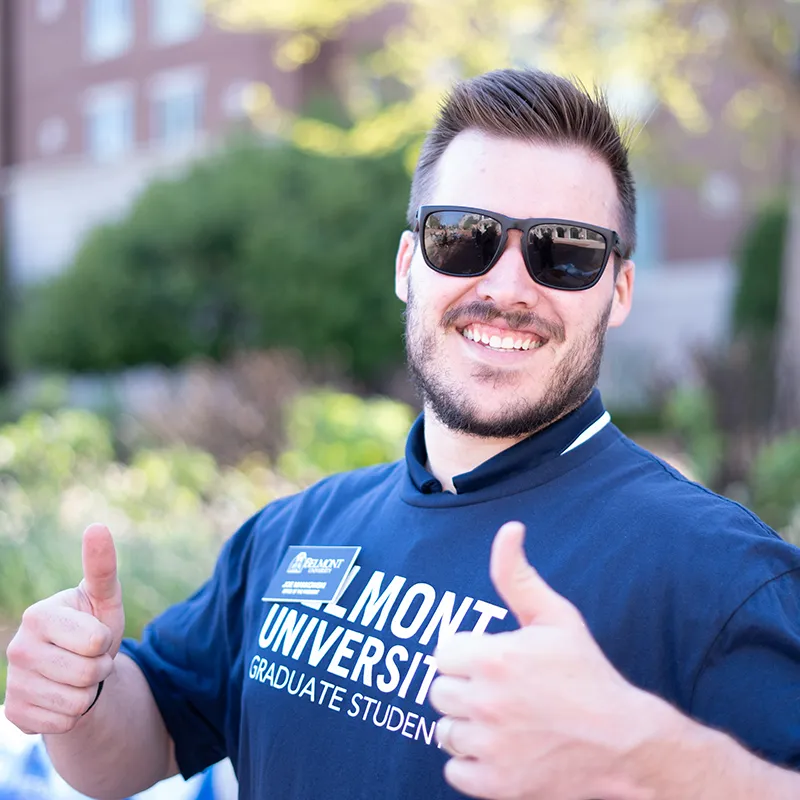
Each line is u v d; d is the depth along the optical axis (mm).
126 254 15109
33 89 20453
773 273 14938
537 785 967
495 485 1413
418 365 1535
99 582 1390
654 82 8461
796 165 11656
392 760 1291
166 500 6430
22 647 1350
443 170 1558
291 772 1392
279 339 14289
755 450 7203
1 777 2035
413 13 9508
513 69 1613
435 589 1369
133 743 1617
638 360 16969
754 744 1125
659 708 1009
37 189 20047
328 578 1487
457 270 1467
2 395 13891
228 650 1685
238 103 17312
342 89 15648
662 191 17422
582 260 1441
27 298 17656
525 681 969
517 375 1427
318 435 6703
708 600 1191
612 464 1412
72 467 7461
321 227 14445
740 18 7516
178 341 14906
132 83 18906
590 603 1252
